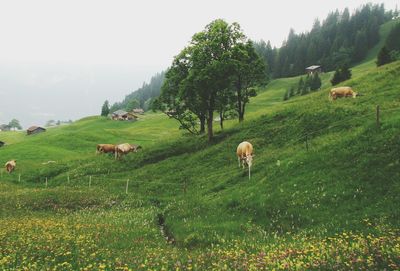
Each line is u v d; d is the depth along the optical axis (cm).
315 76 15925
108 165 5950
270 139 4838
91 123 17250
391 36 18000
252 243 1875
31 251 1628
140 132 12362
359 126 3734
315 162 2994
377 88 5209
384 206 2086
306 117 4903
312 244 1603
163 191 4375
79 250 1666
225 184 3675
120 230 2316
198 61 5697
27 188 5197
